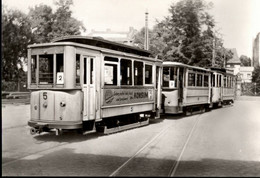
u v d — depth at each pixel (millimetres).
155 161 7754
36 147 9219
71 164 7246
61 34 34344
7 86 28031
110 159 7836
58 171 6609
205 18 31375
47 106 10148
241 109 26609
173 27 31594
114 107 12172
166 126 14719
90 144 9812
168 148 9461
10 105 21672
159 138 11250
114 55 12023
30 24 32156
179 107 18359
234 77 34812
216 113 22438
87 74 10609
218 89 27250
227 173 6785
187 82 19359
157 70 16219
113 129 12211
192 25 31312
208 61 33031
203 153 8875
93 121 10977
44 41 35000
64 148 9117
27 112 18156
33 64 10539
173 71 17797
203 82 22844
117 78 12305
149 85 15195
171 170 6887
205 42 31578
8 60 29078
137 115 14492
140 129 13648
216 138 11484
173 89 17719
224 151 9227
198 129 13742
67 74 9875
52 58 10211
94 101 10930
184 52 31453
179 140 10891
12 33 29438
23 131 12141
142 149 9180
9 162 7379
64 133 11938
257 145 10211
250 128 14305
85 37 11469
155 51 31844
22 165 7109
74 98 10023
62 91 9984
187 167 7262
